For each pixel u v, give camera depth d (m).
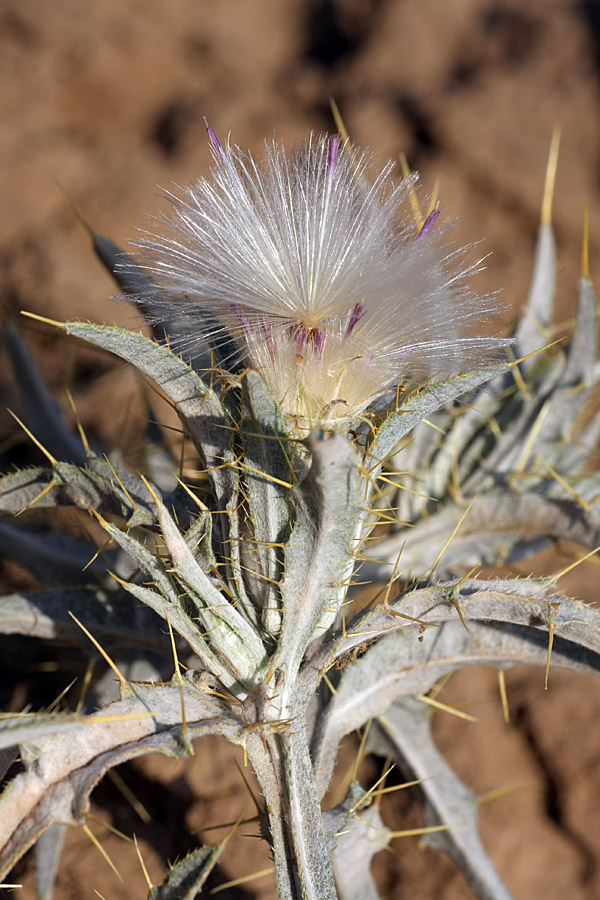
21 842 0.26
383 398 0.28
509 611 0.27
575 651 0.30
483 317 0.28
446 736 0.39
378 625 0.28
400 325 0.27
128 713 0.27
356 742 0.38
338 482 0.26
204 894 0.35
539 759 0.38
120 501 0.29
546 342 0.36
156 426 0.37
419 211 0.28
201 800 0.36
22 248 0.58
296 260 0.27
